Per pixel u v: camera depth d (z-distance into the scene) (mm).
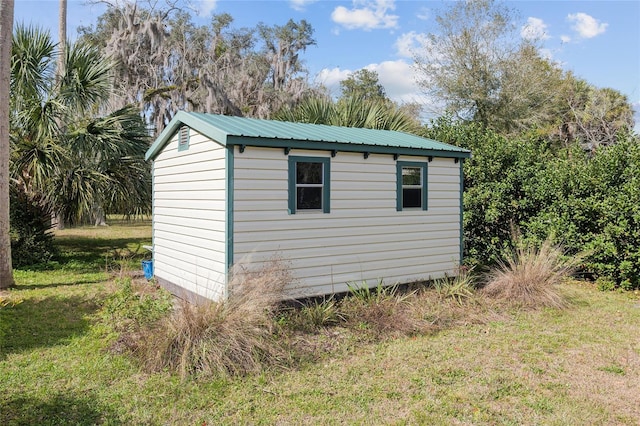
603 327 6703
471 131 11930
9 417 3949
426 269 8664
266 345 5258
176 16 29781
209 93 20891
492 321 6930
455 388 4637
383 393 4500
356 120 13312
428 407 4223
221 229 6781
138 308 6027
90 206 11258
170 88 21969
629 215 9016
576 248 9914
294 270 7074
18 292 8586
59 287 9062
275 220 6906
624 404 4363
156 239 9531
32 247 11406
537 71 23234
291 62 31688
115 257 12945
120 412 4051
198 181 7516
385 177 8078
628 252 9047
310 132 7770
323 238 7379
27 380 4664
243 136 6449
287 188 7008
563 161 10492
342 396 4418
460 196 9219
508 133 22812
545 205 10547
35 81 10547
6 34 8477
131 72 23438
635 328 6676
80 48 11352
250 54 33781
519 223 10898
